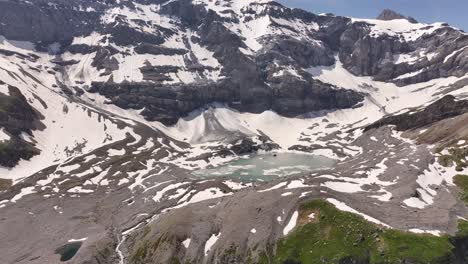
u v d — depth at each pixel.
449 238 115.69
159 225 137.00
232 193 157.25
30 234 155.25
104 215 169.25
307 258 112.06
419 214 128.50
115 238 144.00
